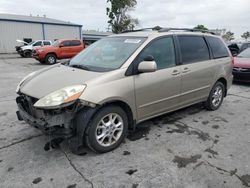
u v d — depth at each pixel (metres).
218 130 4.38
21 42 28.70
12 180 2.88
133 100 3.65
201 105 5.68
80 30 37.22
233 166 3.20
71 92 3.08
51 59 17.12
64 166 3.17
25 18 34.53
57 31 34.94
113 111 3.46
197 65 4.71
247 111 5.50
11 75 10.96
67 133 3.13
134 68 3.64
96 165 3.20
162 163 3.26
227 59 5.57
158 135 4.11
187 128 4.43
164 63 4.12
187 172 3.06
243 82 8.66
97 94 3.20
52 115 3.05
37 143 3.77
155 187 2.78
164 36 4.23
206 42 5.11
